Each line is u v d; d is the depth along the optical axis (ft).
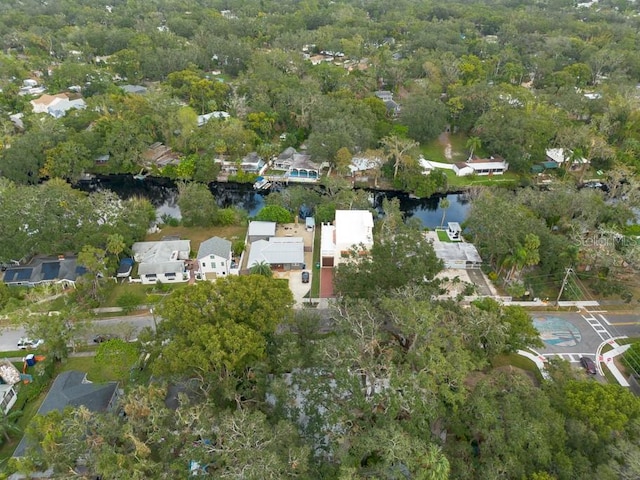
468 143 377.09
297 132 412.57
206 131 375.04
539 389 143.54
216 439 132.57
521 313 182.80
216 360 138.41
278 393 139.44
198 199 285.02
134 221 263.90
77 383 168.25
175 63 546.26
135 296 220.64
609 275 239.71
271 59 544.21
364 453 125.70
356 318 162.61
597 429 131.34
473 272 251.19
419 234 214.69
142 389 141.59
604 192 345.51
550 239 239.50
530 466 124.36
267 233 271.90
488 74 532.32
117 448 129.59
